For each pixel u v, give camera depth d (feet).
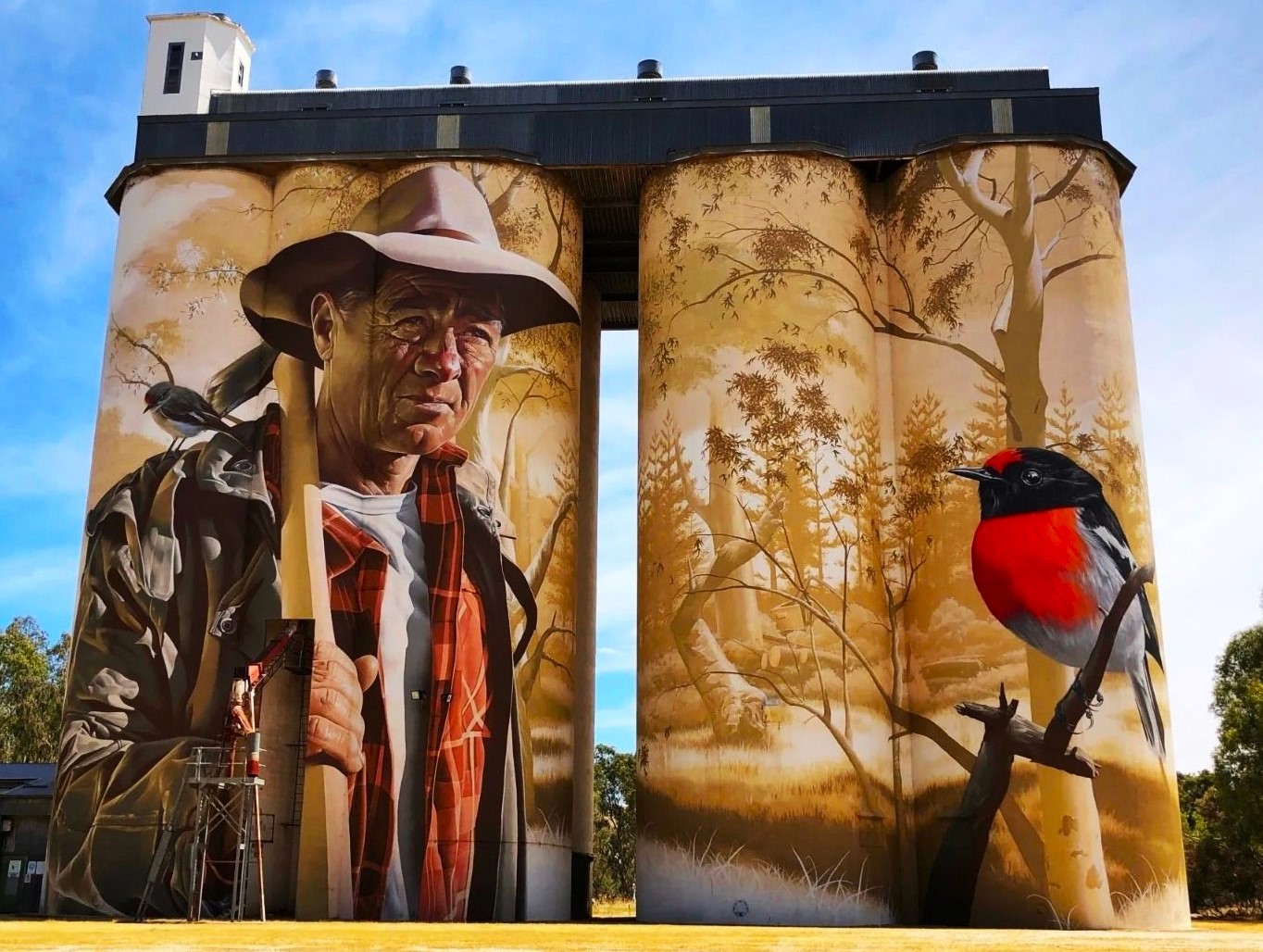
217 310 90.33
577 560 103.19
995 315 86.94
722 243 88.69
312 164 92.99
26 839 100.89
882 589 85.40
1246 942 42.93
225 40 107.14
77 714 82.94
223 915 78.33
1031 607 81.10
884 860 79.36
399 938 39.37
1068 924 75.41
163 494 86.53
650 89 102.53
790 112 93.20
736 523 83.20
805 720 79.66
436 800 79.20
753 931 55.72
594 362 108.58
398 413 86.38
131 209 93.86
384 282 89.30
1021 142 89.66
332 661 81.61
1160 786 79.00
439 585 83.25
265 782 75.46
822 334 86.84
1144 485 85.56
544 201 92.53
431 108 94.43
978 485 84.53
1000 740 79.71
